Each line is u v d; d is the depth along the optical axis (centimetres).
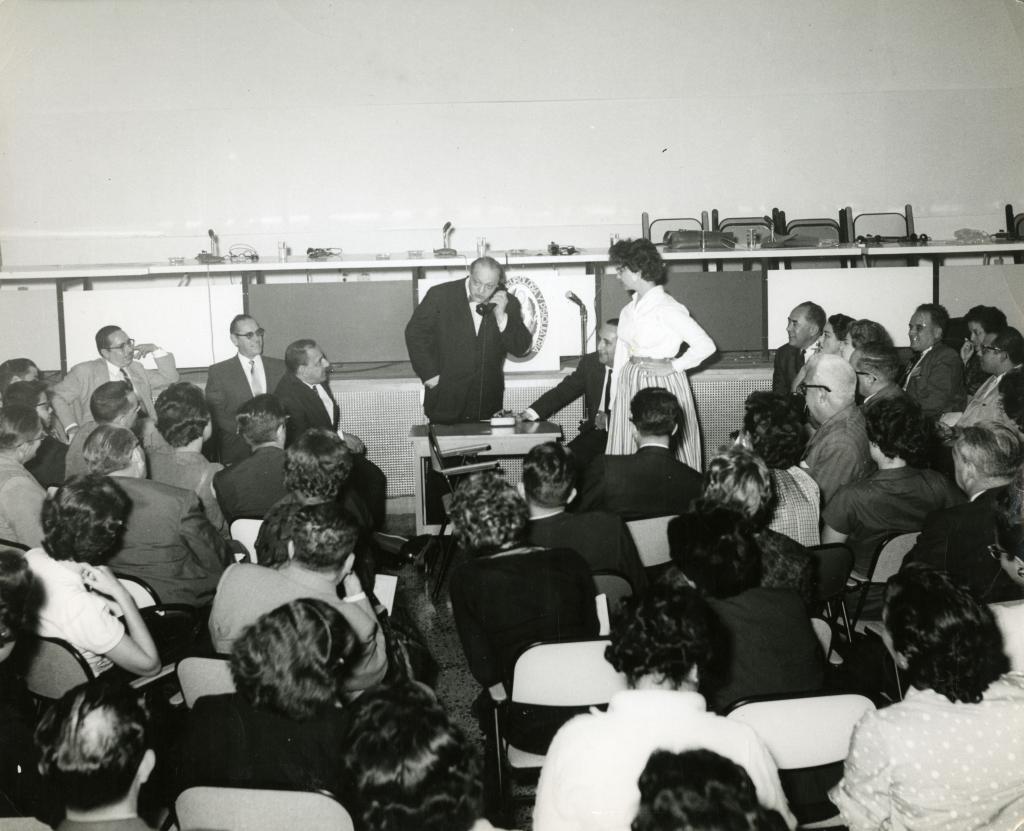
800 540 288
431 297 507
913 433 290
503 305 512
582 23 710
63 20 687
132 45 692
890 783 158
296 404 472
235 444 516
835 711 180
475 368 506
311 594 210
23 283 664
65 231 699
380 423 548
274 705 156
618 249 447
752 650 196
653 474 314
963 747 154
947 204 724
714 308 586
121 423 361
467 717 296
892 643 165
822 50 716
